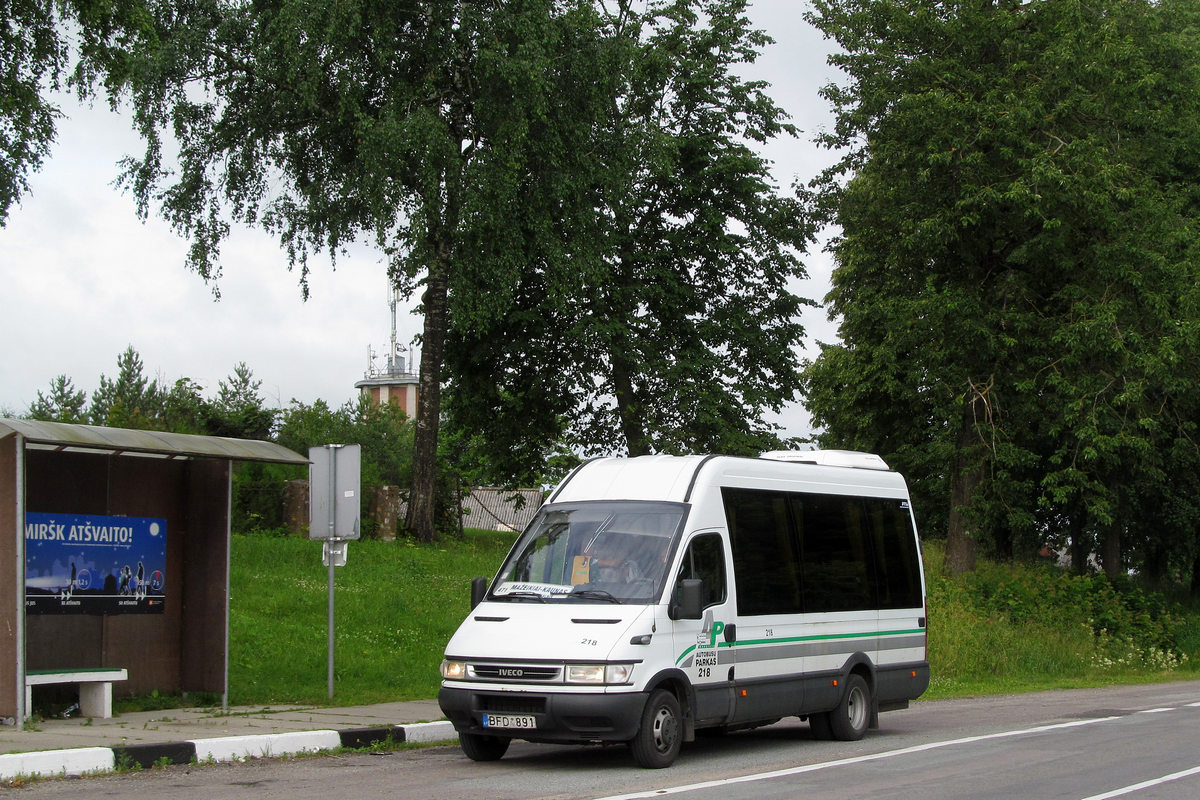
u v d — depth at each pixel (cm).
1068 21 2733
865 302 3150
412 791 876
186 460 1350
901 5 2880
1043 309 3028
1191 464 3603
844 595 1300
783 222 3672
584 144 2912
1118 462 3039
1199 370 3044
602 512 1138
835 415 4216
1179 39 3075
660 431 3550
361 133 2672
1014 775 1006
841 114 3016
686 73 3556
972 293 2877
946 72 2822
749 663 1136
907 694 1393
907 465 4038
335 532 1391
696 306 3669
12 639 1102
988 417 2914
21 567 1101
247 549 2325
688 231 3609
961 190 2784
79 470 1245
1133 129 3005
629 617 1018
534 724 986
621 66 2953
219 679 1314
